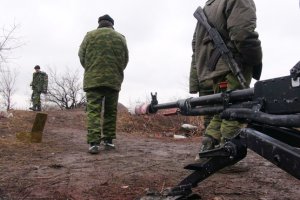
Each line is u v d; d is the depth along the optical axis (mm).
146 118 12539
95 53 5836
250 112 2508
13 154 5418
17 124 9664
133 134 10484
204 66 4078
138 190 3572
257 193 3535
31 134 6855
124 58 6117
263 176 4203
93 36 5922
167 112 3350
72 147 6438
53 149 6043
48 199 3312
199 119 12750
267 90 2414
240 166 4324
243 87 3654
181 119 12836
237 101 2760
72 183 3801
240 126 3693
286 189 3695
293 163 2102
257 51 3719
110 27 6141
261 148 2363
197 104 3090
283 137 2553
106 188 3637
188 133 11633
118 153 5754
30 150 5836
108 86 5781
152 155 5664
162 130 12031
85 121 12305
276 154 2225
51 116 12320
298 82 2170
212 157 2820
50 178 3998
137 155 5602
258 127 2584
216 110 2912
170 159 5277
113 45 5910
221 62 3867
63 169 4445
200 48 4109
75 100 30281
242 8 3664
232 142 2633
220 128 4094
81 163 4828
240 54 3832
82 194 3449
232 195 3445
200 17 4051
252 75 4027
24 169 4422
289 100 2240
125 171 4379
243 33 3637
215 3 3971
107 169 4469
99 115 5777
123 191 3543
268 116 2332
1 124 9289
